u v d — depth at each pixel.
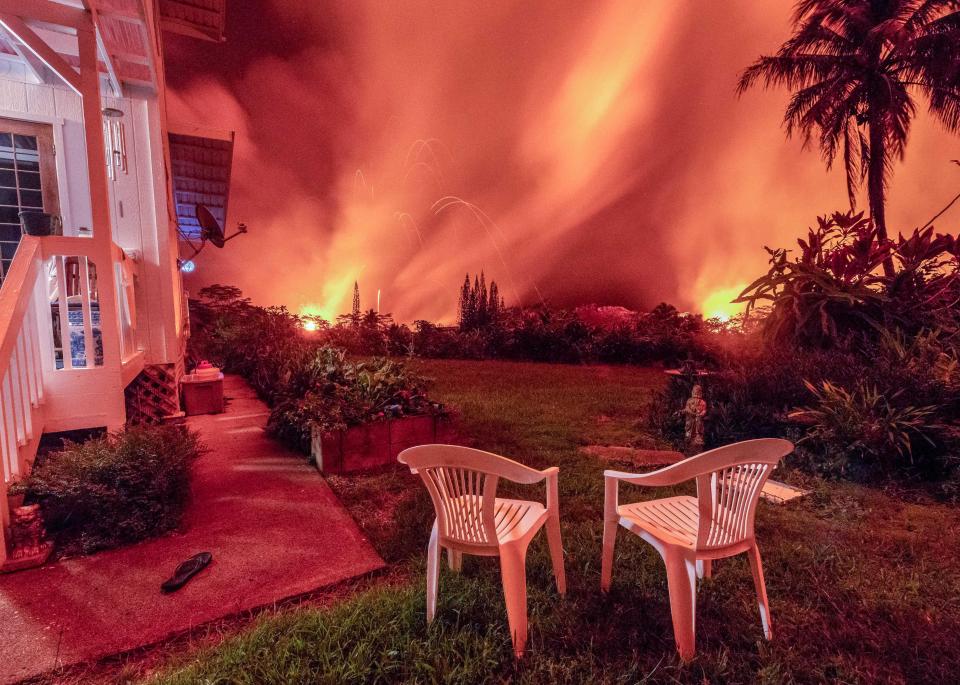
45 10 3.65
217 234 8.45
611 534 2.42
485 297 18.44
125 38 5.01
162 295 5.57
